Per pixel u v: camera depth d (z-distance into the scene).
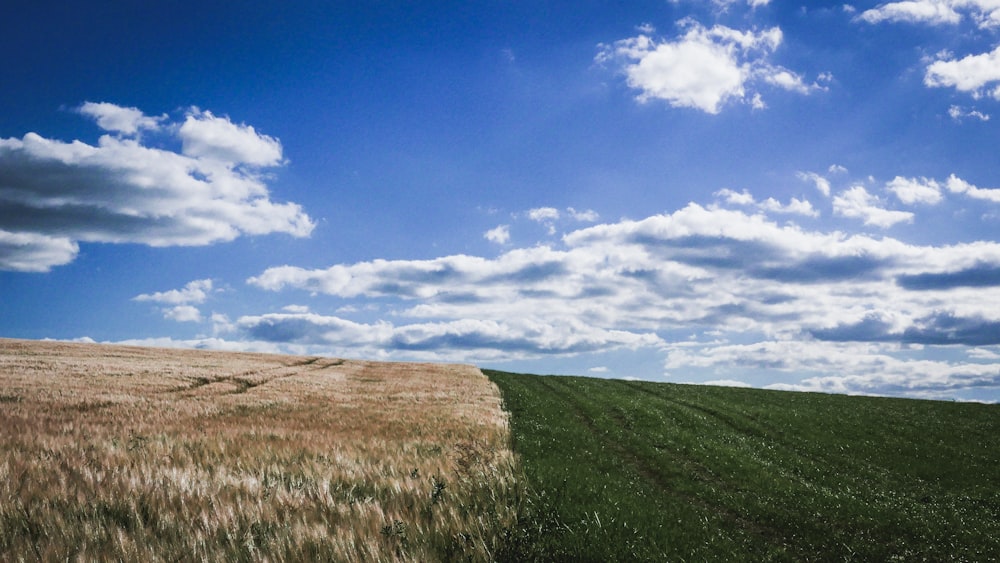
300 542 9.14
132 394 34.31
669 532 12.15
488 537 10.39
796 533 13.98
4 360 48.97
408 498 12.56
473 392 43.56
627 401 39.06
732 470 20.27
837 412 37.66
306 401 35.59
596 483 16.31
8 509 9.86
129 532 9.44
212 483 12.53
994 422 35.62
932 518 16.16
